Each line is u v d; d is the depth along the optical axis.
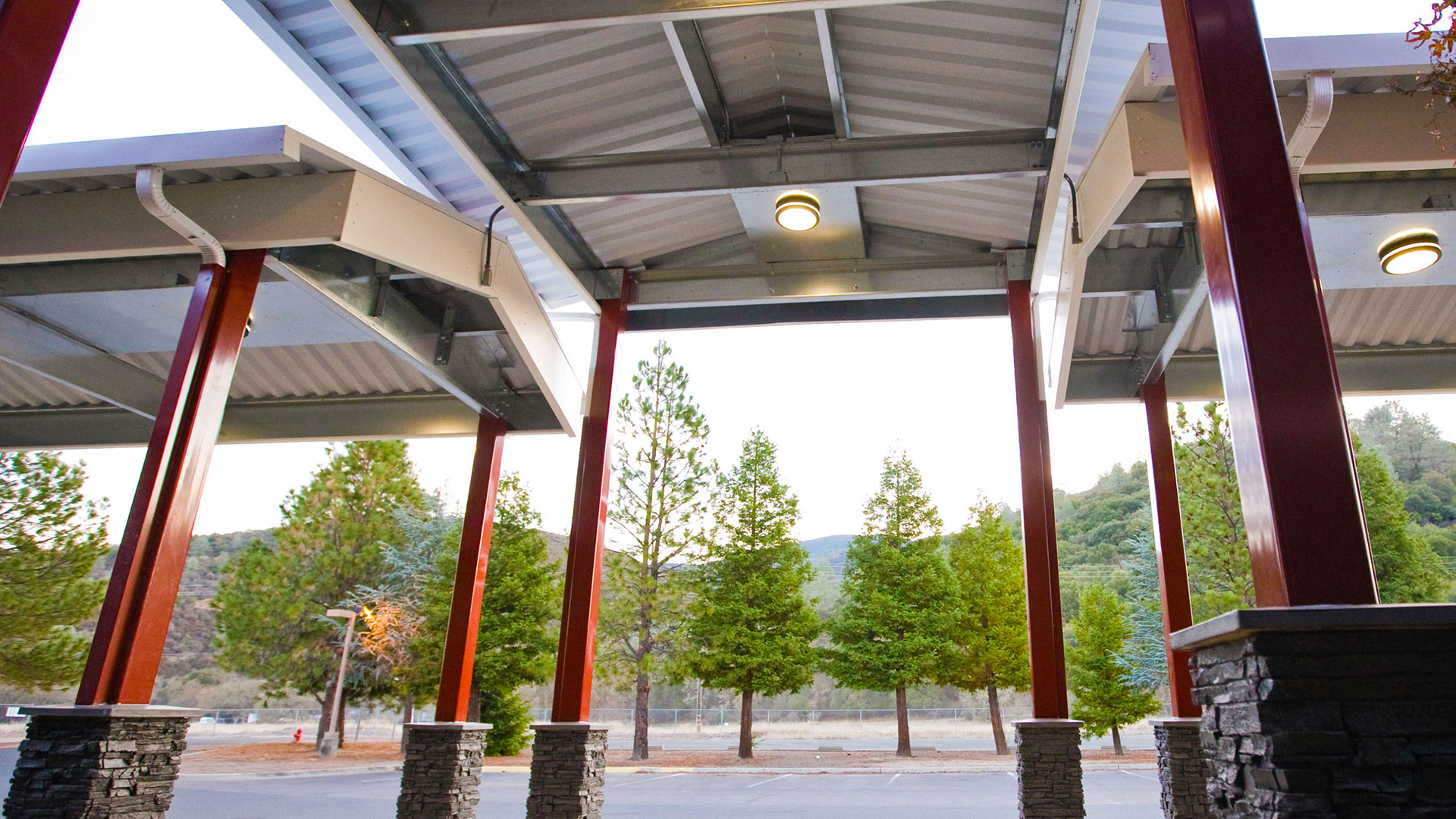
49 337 7.98
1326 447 2.55
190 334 5.72
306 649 24.97
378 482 27.03
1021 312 8.66
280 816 10.55
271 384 9.70
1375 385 8.66
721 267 9.40
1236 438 2.76
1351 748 2.24
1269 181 2.84
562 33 6.21
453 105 6.51
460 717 8.13
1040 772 7.28
